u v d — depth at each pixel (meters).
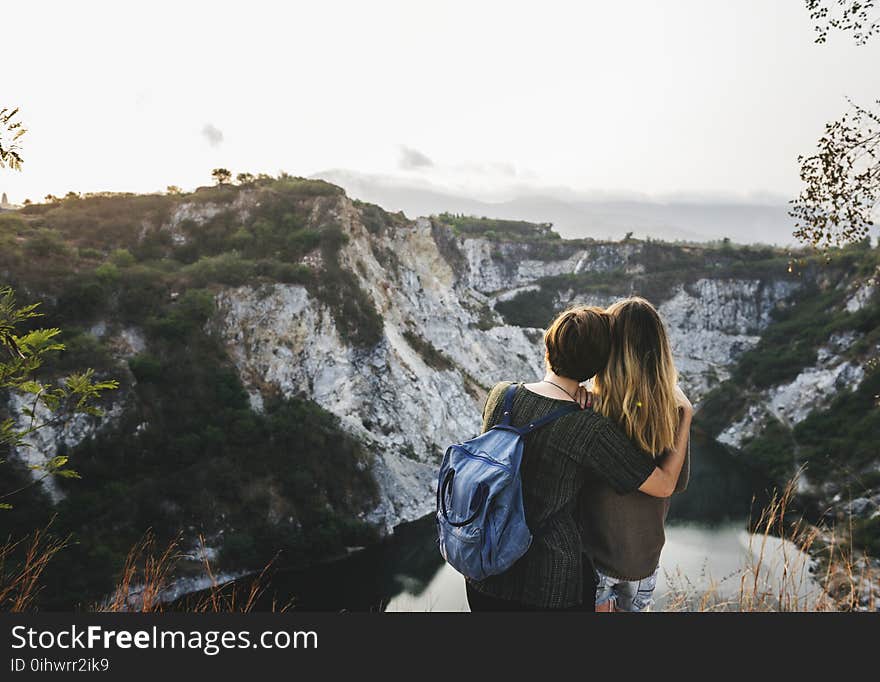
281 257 54.56
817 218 7.39
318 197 61.88
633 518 2.65
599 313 2.66
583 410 2.52
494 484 2.34
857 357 66.44
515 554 2.33
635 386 2.53
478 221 136.38
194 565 34.44
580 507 2.77
